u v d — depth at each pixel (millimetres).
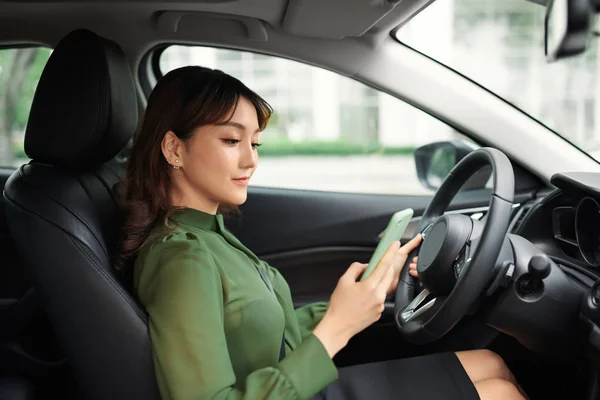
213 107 1285
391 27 1902
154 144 1330
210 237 1325
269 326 1292
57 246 1196
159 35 1996
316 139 6000
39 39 1942
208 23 1983
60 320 1209
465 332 1836
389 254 1312
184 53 2127
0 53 1979
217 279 1230
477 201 2242
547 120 2084
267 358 1286
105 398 1213
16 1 1825
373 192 2371
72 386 1881
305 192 2324
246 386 1153
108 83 1344
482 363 1563
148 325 1196
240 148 1325
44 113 1351
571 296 1430
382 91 2082
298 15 1797
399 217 1390
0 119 2010
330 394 1441
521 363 1802
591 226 1612
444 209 1700
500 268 1395
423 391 1447
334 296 1276
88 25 1941
